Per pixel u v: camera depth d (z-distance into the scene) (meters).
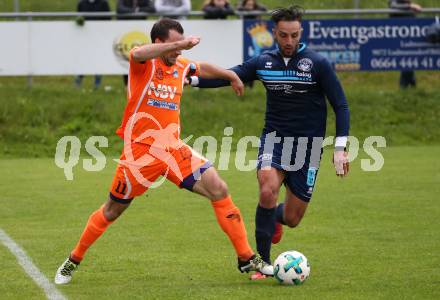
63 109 46.28
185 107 46.94
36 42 45.97
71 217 28.00
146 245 23.56
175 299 17.59
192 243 23.80
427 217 27.33
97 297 17.88
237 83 19.98
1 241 24.19
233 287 18.70
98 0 49.09
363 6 64.31
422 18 47.06
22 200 31.33
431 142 46.25
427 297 17.61
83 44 46.09
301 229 25.64
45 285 19.05
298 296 17.73
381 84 54.00
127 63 46.34
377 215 27.77
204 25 45.81
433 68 47.50
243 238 19.20
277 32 19.78
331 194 31.97
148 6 47.66
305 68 19.89
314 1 65.50
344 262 21.17
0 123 45.31
